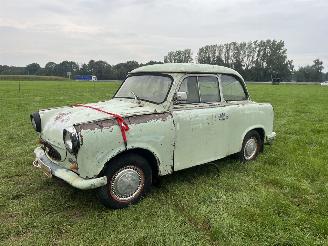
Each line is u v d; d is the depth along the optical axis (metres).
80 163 4.11
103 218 4.27
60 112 5.11
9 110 14.57
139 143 4.46
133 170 4.57
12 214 4.39
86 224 4.11
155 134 4.64
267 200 4.80
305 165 6.57
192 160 5.27
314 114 14.97
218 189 5.28
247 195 5.05
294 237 3.88
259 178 5.86
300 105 19.70
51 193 4.96
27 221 4.16
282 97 27.55
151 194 5.00
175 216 4.36
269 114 6.95
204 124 5.33
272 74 112.62
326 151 7.73
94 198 4.82
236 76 6.30
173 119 4.88
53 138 4.60
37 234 3.92
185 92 4.99
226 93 6.02
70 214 4.39
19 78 90.75
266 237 3.91
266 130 6.93
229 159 6.74
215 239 3.88
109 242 3.75
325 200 4.95
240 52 114.38
